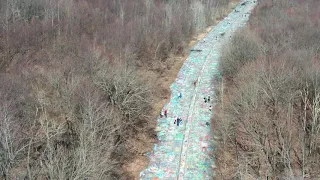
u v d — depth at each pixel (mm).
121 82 52938
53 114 45719
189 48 92812
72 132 43625
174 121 59188
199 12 108438
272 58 60688
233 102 54188
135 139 53281
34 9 84875
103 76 53344
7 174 33719
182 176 46562
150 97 61656
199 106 63438
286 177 40406
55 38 72625
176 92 69562
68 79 50531
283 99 51156
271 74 53406
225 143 50562
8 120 37281
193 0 119125
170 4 110938
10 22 74375
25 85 50500
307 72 52719
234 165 47094
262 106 50531
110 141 46062
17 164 36594
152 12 100062
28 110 45125
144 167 48406
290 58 59062
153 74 73625
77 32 78375
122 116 52250
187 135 55031
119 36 78938
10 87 48125
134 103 54156
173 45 88438
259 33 78125
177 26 95062
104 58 61562
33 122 43219
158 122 59094
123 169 47438
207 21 113188
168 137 55125
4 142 35875
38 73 54844
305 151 44656
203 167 48094
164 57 83188
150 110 61406
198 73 77688
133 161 49406
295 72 54406
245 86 53000
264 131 46719
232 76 67000
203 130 56281
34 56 65188
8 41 65125
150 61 77625
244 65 63250
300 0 112125
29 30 72125
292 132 47812
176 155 50906
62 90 48625
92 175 34594
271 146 46094
